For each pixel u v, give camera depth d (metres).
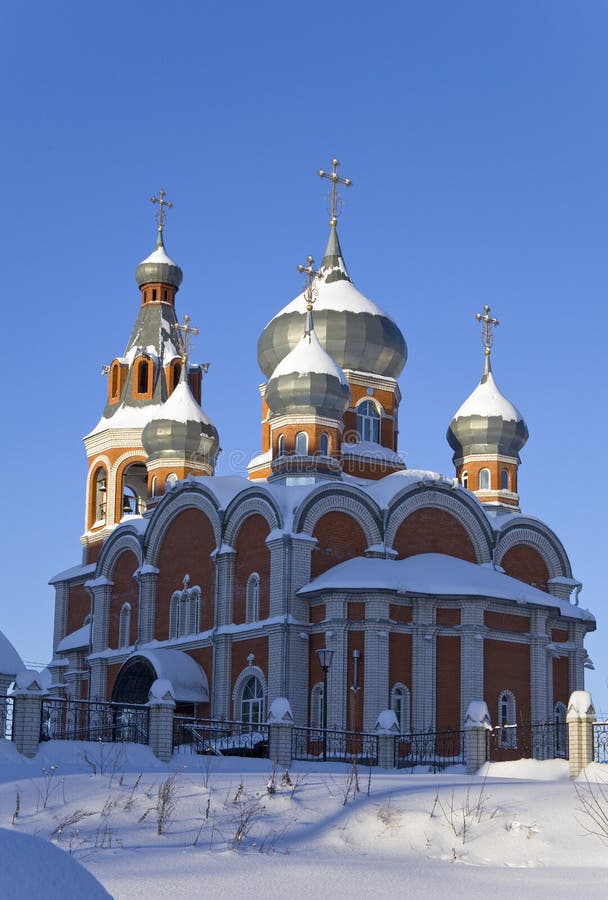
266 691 51.66
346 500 54.44
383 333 64.56
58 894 9.43
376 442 64.25
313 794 25.27
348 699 50.00
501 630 52.66
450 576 52.59
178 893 16.69
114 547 63.19
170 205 76.00
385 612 50.69
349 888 17.61
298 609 51.97
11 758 30.56
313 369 58.03
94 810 23.11
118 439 69.81
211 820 22.92
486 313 66.81
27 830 21.77
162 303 73.88
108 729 46.28
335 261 67.62
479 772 34.84
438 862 21.06
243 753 44.28
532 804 24.56
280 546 52.41
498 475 64.19
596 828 23.05
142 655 55.03
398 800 24.84
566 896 17.28
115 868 18.50
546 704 53.00
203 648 55.59
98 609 63.16
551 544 60.03
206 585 56.69
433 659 51.22
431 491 56.69
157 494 64.50
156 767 31.89
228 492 56.78
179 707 55.25
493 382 65.75
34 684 31.36
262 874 18.30
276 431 58.56
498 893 17.52
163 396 70.88
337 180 69.31
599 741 31.81
